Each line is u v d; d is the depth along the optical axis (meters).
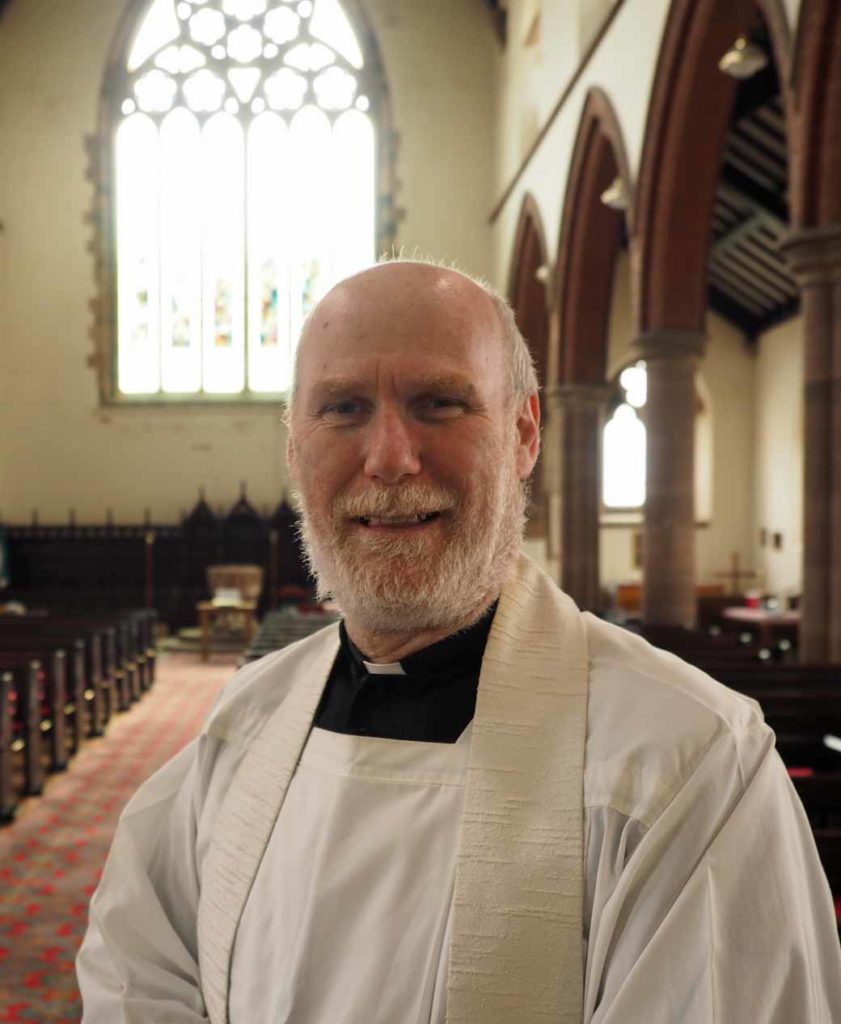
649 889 0.93
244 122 19.05
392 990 0.99
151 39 19.08
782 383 18.53
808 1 6.05
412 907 1.02
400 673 1.14
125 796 6.76
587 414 12.95
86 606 17.39
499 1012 0.94
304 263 19.00
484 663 1.11
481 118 18.55
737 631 15.09
